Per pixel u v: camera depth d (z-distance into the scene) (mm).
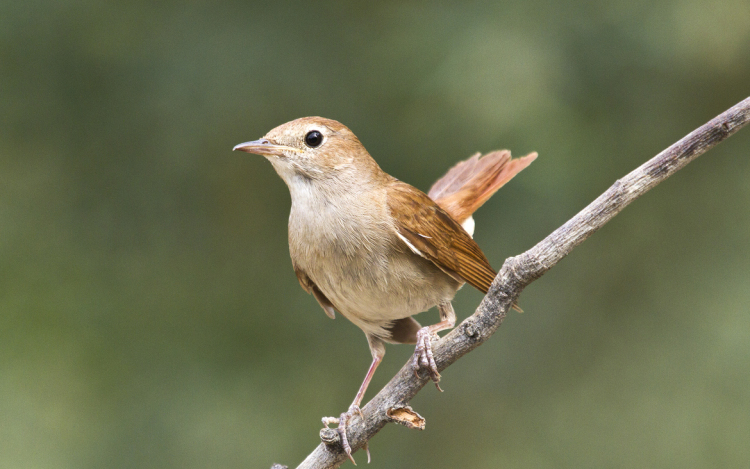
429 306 6812
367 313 6848
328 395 10602
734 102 10898
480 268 6785
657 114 10867
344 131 6699
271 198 10953
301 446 10305
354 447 5918
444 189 8180
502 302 5434
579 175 9961
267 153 6574
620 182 5078
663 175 5031
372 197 6582
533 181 9633
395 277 6555
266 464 10211
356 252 6488
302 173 6598
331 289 6734
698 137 4957
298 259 6805
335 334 10914
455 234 6871
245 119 10383
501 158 8148
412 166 10375
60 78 10461
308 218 6609
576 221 5180
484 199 7988
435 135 9883
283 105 10375
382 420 5844
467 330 5578
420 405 11305
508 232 10266
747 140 11508
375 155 10391
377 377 10734
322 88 10367
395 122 10273
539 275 5312
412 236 6496
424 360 5688
